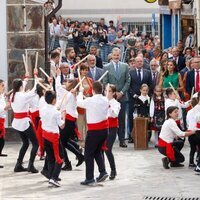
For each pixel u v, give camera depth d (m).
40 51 23.78
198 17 33.59
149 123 22.12
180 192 15.71
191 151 18.62
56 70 19.22
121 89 22.53
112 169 17.12
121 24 45.00
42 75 23.58
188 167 18.73
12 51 23.66
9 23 23.66
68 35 35.91
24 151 18.23
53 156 16.48
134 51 31.55
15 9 23.66
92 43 36.69
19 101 17.86
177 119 19.42
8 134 23.20
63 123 16.30
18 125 18.00
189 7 38.34
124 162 19.53
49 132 16.28
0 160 19.91
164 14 40.16
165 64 23.39
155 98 22.20
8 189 16.14
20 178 17.42
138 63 23.22
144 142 21.83
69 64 22.12
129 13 49.66
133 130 21.95
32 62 23.73
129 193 15.63
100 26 38.88
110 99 17.17
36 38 23.75
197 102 18.55
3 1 23.53
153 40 41.19
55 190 16.00
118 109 17.09
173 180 17.05
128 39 34.75
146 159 20.03
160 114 22.03
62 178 17.31
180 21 37.62
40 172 18.03
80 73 19.75
